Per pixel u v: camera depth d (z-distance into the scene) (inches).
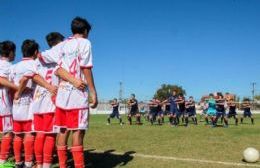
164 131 709.3
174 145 460.4
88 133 652.1
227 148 431.2
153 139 538.9
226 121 918.4
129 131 707.4
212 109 928.9
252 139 539.2
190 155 375.6
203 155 375.6
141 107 1545.3
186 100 1040.8
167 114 1157.1
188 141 508.7
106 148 433.7
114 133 652.7
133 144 473.1
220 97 919.7
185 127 878.4
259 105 3019.2
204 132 682.2
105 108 2960.1
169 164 322.7
